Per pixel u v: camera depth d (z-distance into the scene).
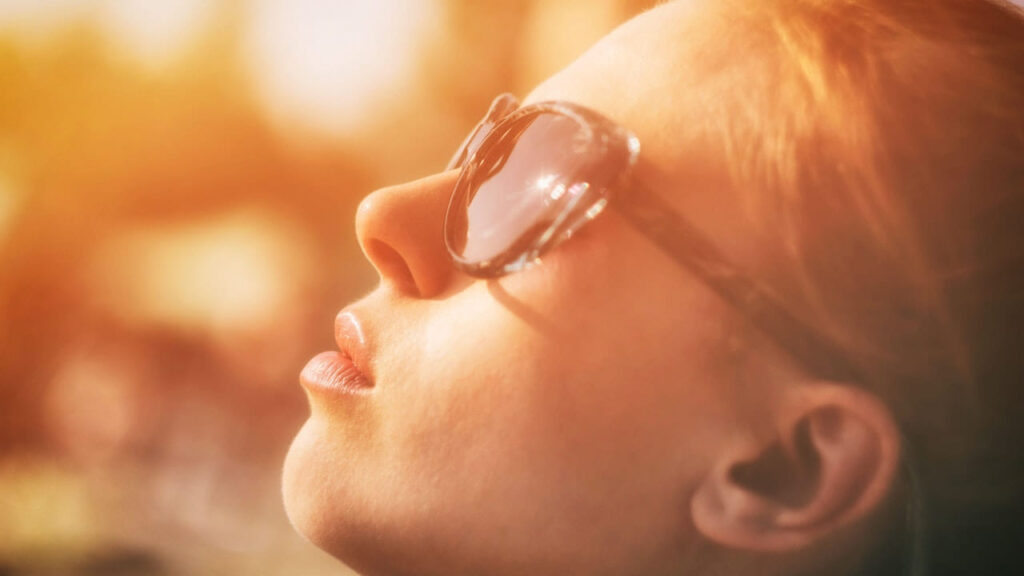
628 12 0.68
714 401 0.47
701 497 0.47
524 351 0.47
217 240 2.44
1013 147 0.48
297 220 2.55
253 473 1.87
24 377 2.12
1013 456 0.48
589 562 0.47
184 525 1.61
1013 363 0.47
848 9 0.50
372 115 2.61
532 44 2.18
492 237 0.48
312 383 0.50
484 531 0.47
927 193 0.47
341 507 0.48
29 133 2.70
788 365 0.47
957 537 0.48
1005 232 0.48
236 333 2.18
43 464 1.83
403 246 0.50
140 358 2.14
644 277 0.47
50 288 2.32
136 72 2.80
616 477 0.47
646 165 0.48
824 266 0.47
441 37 2.48
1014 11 0.52
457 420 0.48
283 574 1.47
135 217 2.60
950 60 0.49
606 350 0.47
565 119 0.48
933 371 0.47
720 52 0.49
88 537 1.51
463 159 0.56
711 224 0.47
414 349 0.49
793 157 0.47
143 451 1.94
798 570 0.48
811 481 0.47
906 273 0.47
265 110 2.71
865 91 0.48
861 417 0.47
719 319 0.47
